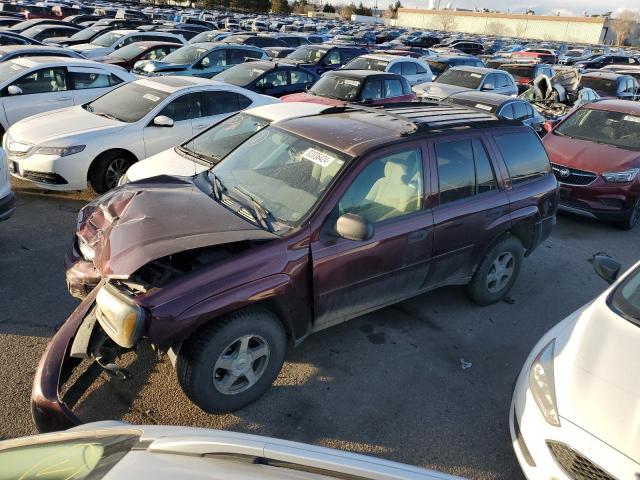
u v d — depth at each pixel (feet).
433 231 13.28
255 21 131.23
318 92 36.09
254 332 10.61
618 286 11.48
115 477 5.44
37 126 22.79
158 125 23.54
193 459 5.93
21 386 11.46
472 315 15.85
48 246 18.11
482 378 12.98
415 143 12.99
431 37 139.95
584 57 115.96
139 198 11.80
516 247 15.98
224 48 46.32
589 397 8.78
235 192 12.53
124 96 25.58
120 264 9.37
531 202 15.79
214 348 10.09
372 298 12.92
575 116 28.96
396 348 13.88
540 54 89.45
